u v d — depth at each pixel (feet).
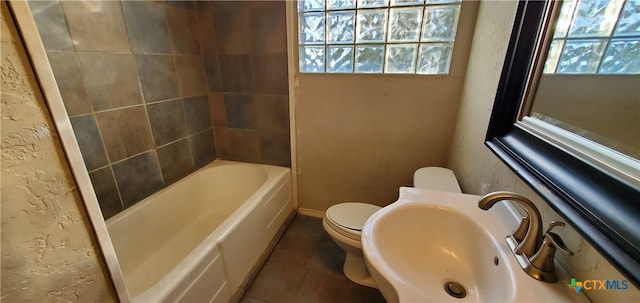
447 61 4.80
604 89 1.74
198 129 6.41
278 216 6.24
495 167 3.22
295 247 5.88
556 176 2.02
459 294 2.45
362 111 5.58
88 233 1.98
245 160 7.02
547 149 2.25
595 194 1.69
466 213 2.86
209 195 6.71
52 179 1.71
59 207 1.78
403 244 2.88
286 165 6.74
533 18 2.63
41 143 1.63
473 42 4.42
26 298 1.69
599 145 1.76
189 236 5.89
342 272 5.17
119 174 4.67
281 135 6.43
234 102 6.46
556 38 2.34
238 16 5.60
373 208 5.07
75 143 1.80
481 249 2.57
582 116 1.93
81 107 3.97
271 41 5.59
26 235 1.64
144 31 4.77
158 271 4.97
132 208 4.90
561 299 1.82
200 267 3.72
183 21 5.56
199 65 6.16
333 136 6.02
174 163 5.85
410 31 4.79
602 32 1.80
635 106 1.51
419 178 4.52
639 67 1.48
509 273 2.06
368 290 4.77
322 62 5.50
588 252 1.79
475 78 4.17
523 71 2.77
